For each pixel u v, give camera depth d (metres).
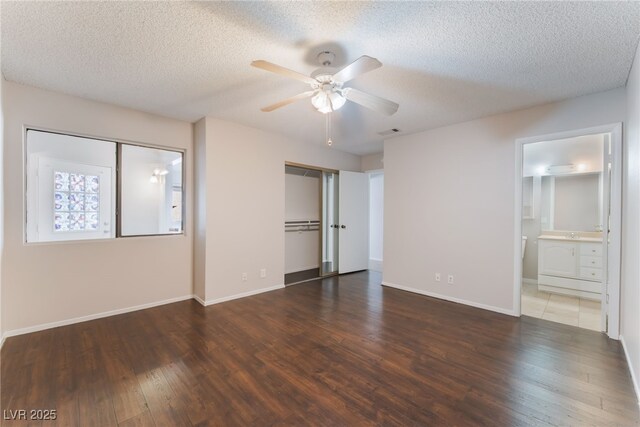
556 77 2.39
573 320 3.07
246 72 2.36
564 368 2.13
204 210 3.50
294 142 4.48
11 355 2.27
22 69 2.32
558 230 4.40
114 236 3.25
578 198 4.25
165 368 2.12
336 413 1.66
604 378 2.00
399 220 4.28
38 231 2.81
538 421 1.60
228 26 1.77
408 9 1.61
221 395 1.82
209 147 3.49
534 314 3.26
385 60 2.15
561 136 2.88
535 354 2.34
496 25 1.74
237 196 3.77
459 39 1.89
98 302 3.06
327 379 1.99
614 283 2.59
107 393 1.83
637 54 1.95
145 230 3.47
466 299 3.57
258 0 1.54
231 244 3.72
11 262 2.58
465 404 1.74
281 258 4.30
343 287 4.37
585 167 4.18
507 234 3.24
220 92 2.76
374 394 1.83
